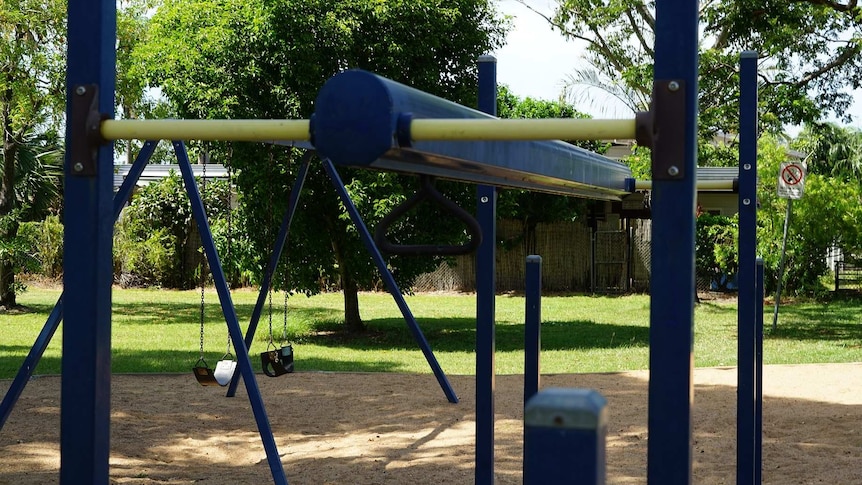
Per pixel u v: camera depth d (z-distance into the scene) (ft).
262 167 37.04
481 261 11.55
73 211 6.33
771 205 50.72
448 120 5.49
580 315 54.34
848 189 51.03
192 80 37.04
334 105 5.41
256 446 18.74
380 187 37.88
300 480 15.85
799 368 29.78
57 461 16.69
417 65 39.09
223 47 36.50
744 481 12.09
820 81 48.83
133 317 51.26
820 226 50.39
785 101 46.11
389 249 6.48
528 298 9.62
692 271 5.43
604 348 38.17
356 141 5.38
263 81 37.27
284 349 23.02
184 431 20.01
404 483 15.57
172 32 39.37
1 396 24.16
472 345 40.09
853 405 22.88
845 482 15.46
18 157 61.31
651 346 5.50
